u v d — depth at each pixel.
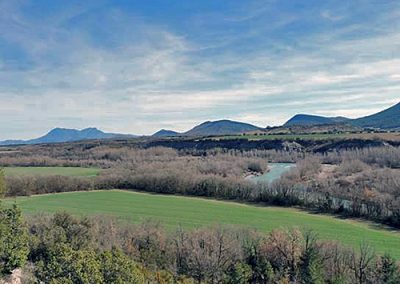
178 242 69.00
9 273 34.59
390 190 93.81
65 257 30.31
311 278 56.88
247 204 107.38
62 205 99.50
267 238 66.38
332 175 119.19
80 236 64.56
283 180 110.88
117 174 127.75
